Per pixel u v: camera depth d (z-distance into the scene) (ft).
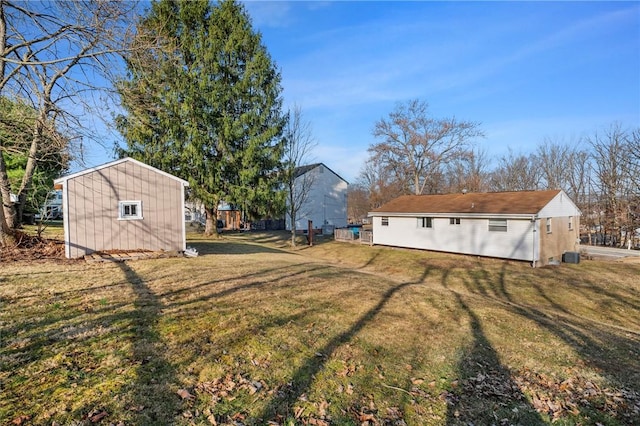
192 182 59.72
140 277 26.07
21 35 33.24
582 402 12.11
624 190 83.97
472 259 55.98
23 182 38.58
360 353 14.65
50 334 13.98
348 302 22.58
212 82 60.90
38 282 22.84
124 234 36.17
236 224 115.03
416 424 10.07
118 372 11.29
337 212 114.83
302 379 12.03
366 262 58.65
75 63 32.89
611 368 15.49
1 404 9.15
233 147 62.85
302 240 83.87
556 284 40.57
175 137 59.11
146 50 34.81
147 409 9.48
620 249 79.71
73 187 33.50
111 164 35.35
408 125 113.09
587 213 98.53
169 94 57.72
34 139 34.30
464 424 10.27
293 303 21.13
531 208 51.75
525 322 21.76
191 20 61.21
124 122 51.26
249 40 64.23
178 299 20.30
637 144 76.74
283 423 9.46
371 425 9.79
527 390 12.76
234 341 14.61
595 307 33.65
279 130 66.39
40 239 37.32
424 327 18.92
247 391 10.94
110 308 17.80
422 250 65.82
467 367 14.30
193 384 11.01
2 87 31.99
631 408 11.82
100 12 31.30
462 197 66.33
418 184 117.50
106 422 8.77
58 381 10.50
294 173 73.72
